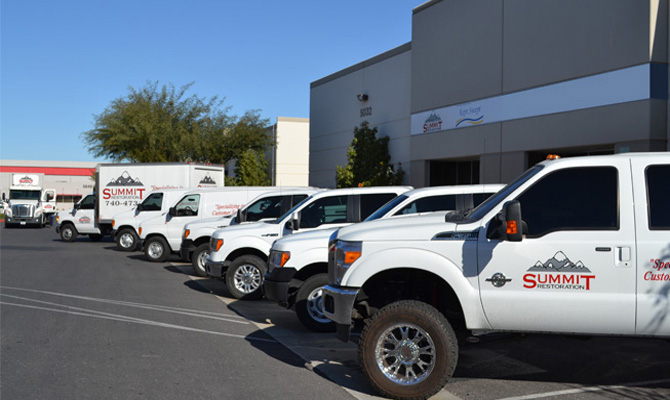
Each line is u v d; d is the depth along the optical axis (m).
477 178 26.00
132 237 21.36
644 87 17.42
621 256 5.08
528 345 7.62
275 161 49.66
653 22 17.33
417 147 27.38
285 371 6.42
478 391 5.72
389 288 6.12
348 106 34.16
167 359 6.84
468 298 5.30
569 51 19.94
